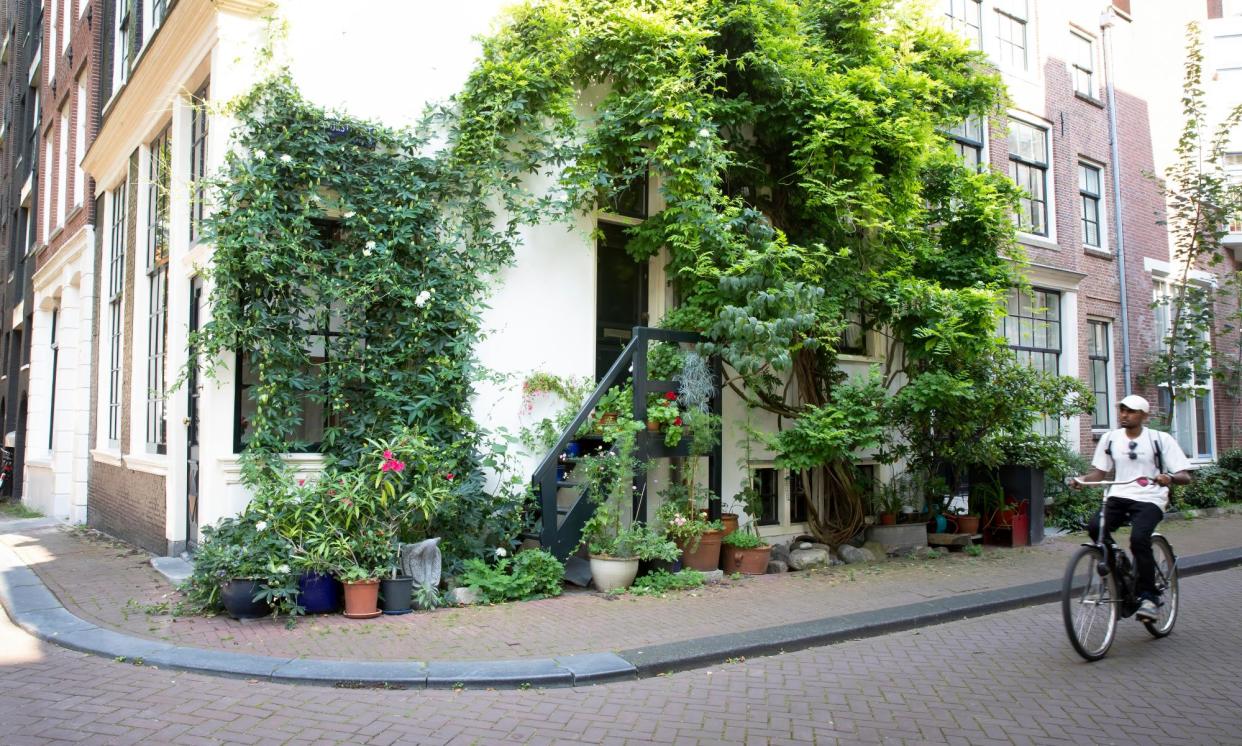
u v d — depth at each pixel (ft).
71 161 50.29
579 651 17.70
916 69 35.04
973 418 32.60
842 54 32.78
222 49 23.81
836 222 30.32
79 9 49.32
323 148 23.50
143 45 34.60
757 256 26.40
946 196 36.22
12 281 64.59
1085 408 33.88
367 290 23.41
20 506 54.24
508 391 26.91
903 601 23.41
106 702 14.52
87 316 43.42
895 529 32.76
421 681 15.72
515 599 22.80
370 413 23.99
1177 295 53.62
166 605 21.13
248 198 22.93
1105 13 53.47
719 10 29.50
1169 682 16.78
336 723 13.75
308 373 24.08
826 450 27.94
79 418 43.32
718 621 20.66
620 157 29.25
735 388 30.32
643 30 27.32
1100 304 50.90
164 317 30.94
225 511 22.82
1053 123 48.88
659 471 29.14
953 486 35.37
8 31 72.59
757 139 32.12
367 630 19.10
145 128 33.12
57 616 20.15
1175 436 56.29
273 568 19.34
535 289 27.86
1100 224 52.44
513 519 24.48
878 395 29.43
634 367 26.45
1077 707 15.17
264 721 13.76
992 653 19.04
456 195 26.14
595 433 26.81
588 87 29.86
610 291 30.99
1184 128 52.90
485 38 26.94
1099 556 18.81
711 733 13.67
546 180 28.43
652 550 24.39
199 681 15.81
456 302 25.03
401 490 21.97
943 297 30.89
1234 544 35.45
